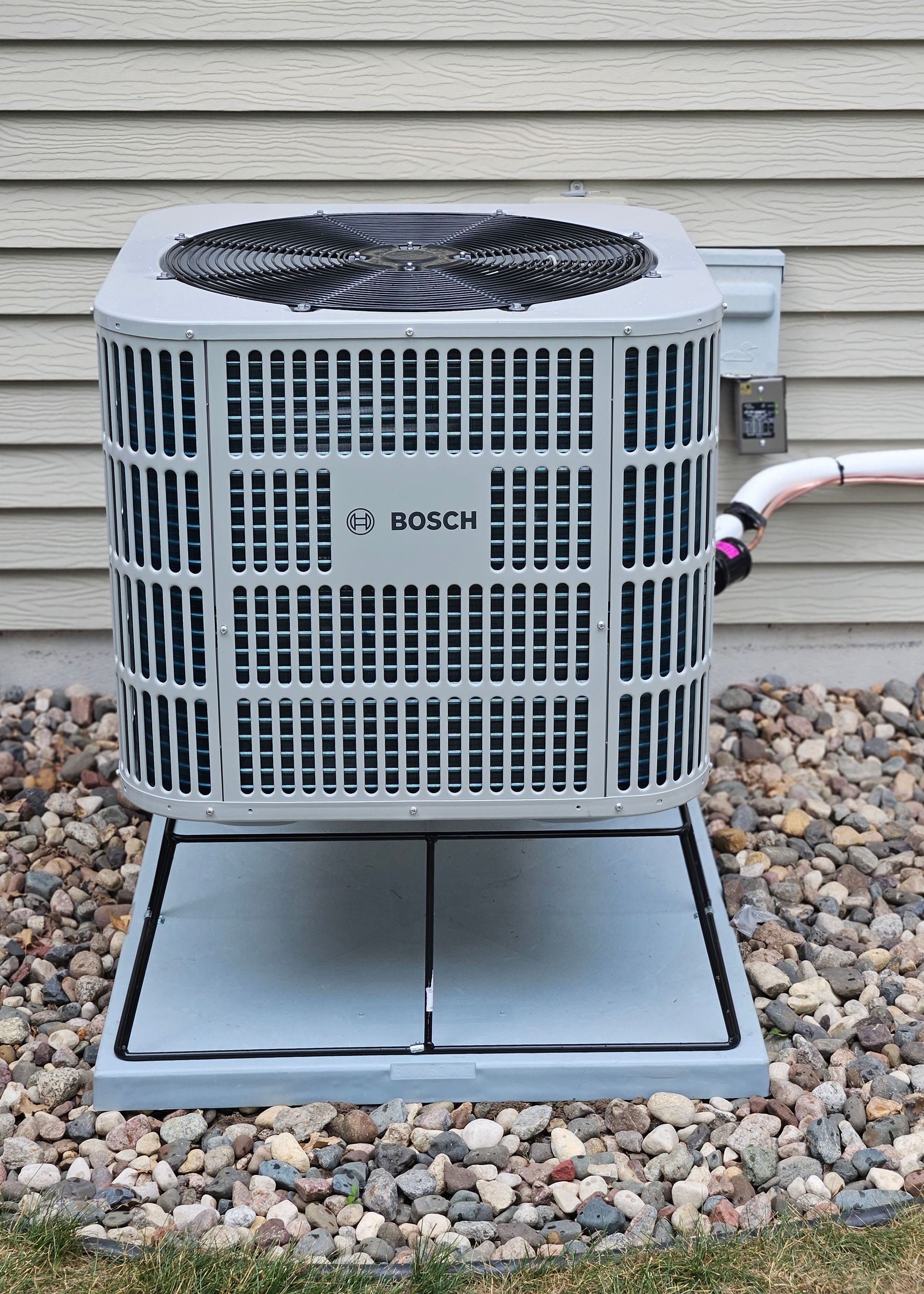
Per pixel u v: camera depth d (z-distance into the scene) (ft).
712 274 9.93
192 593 6.78
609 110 9.68
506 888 8.59
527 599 6.81
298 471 6.59
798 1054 7.78
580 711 6.99
